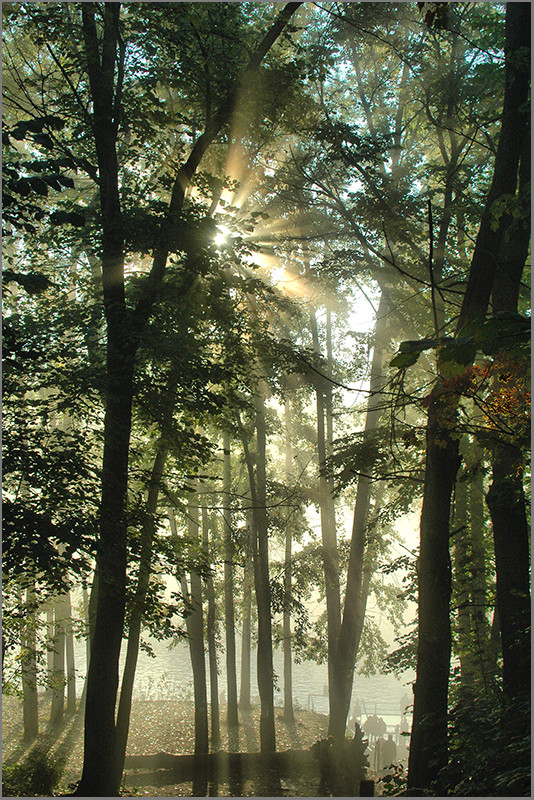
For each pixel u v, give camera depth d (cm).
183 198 1495
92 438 1355
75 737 2350
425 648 1041
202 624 2372
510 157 1089
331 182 1909
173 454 1557
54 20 1388
